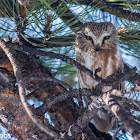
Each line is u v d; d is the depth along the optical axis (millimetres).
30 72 8461
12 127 7070
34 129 7078
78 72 10438
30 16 7445
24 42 8602
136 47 9789
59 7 7547
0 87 7191
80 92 6855
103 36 10195
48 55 7102
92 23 10664
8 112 7117
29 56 8562
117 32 10039
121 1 10258
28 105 5324
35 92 8031
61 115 8281
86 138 8141
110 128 9633
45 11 7184
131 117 4895
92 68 10375
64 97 6879
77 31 10438
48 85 8516
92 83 10133
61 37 8703
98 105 6695
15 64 6199
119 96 5691
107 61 10250
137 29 9008
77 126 7043
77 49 10539
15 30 7934
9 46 6934
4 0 8000
